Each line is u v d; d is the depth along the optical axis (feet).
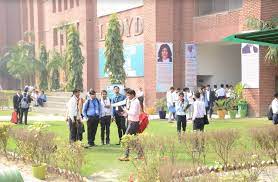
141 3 98.32
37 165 31.07
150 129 58.49
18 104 70.33
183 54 94.58
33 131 34.19
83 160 29.94
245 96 76.95
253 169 26.12
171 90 71.00
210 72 97.50
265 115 74.64
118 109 45.32
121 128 45.50
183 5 94.07
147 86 96.02
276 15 73.46
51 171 32.19
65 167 30.17
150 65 94.99
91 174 31.37
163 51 93.09
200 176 18.86
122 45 100.07
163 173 19.43
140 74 98.73
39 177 30.45
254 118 72.90
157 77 92.79
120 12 106.83
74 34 121.90
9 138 40.55
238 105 75.97
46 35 161.48
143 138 29.45
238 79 100.42
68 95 108.06
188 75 94.02
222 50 99.04
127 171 31.91
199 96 43.47
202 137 31.60
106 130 46.24
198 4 93.45
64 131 58.13
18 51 165.17
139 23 99.30
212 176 19.12
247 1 75.56
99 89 122.01
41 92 108.17
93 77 126.21
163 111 76.95
